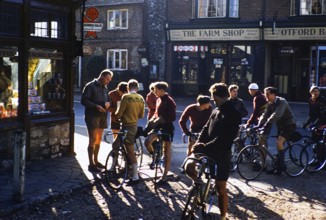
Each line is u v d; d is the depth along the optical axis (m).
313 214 6.23
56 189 6.59
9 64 7.81
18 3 7.74
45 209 5.96
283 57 23.56
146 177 7.71
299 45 22.98
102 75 7.95
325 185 7.90
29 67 8.23
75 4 8.94
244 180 8.10
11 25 7.74
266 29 22.47
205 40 24.16
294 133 8.49
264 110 9.02
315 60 22.22
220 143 5.26
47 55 8.52
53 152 8.77
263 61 23.05
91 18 12.57
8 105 7.83
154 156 8.09
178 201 6.59
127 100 7.30
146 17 26.11
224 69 24.30
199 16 24.11
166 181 7.50
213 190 6.00
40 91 8.54
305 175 8.66
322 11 21.27
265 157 8.55
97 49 28.48
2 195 6.21
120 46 27.41
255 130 8.61
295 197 7.07
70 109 9.08
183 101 23.19
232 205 6.55
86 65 27.31
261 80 23.16
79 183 6.97
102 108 7.77
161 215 5.94
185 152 10.62
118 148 7.35
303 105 21.61
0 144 7.66
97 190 6.92
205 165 5.33
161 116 7.55
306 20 21.48
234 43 23.81
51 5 8.41
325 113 9.23
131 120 7.40
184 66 25.27
